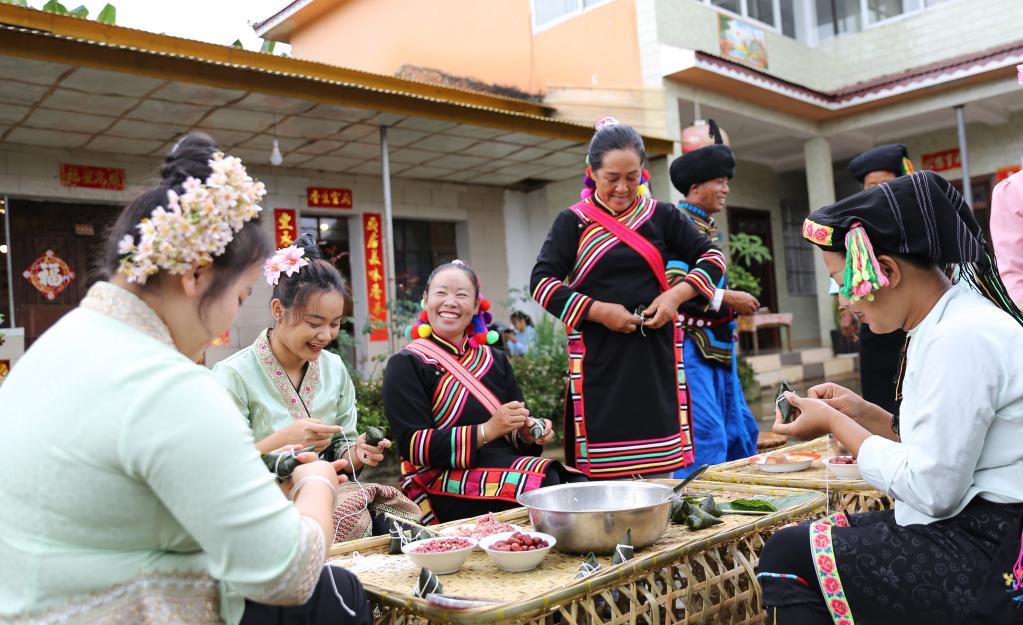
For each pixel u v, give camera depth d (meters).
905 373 1.71
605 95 9.34
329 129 7.44
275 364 2.61
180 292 1.39
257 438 2.56
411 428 2.81
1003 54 9.35
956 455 1.54
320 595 1.59
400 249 10.05
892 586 1.61
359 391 6.81
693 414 3.53
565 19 10.00
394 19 11.53
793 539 1.76
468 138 8.03
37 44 5.18
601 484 2.35
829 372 11.21
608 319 3.02
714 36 10.19
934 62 10.88
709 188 3.79
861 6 11.55
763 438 4.31
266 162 8.67
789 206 13.30
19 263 7.42
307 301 2.50
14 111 6.32
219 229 1.36
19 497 1.27
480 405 2.90
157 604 1.32
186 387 1.27
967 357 1.55
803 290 13.45
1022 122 11.11
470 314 2.96
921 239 1.64
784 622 1.75
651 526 1.98
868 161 3.85
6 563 1.28
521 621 1.60
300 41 13.09
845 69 11.69
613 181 3.12
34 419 1.28
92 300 1.37
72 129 6.86
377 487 2.70
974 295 1.69
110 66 5.46
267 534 1.29
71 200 7.61
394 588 1.84
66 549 1.27
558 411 7.68
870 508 2.48
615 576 1.74
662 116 9.12
